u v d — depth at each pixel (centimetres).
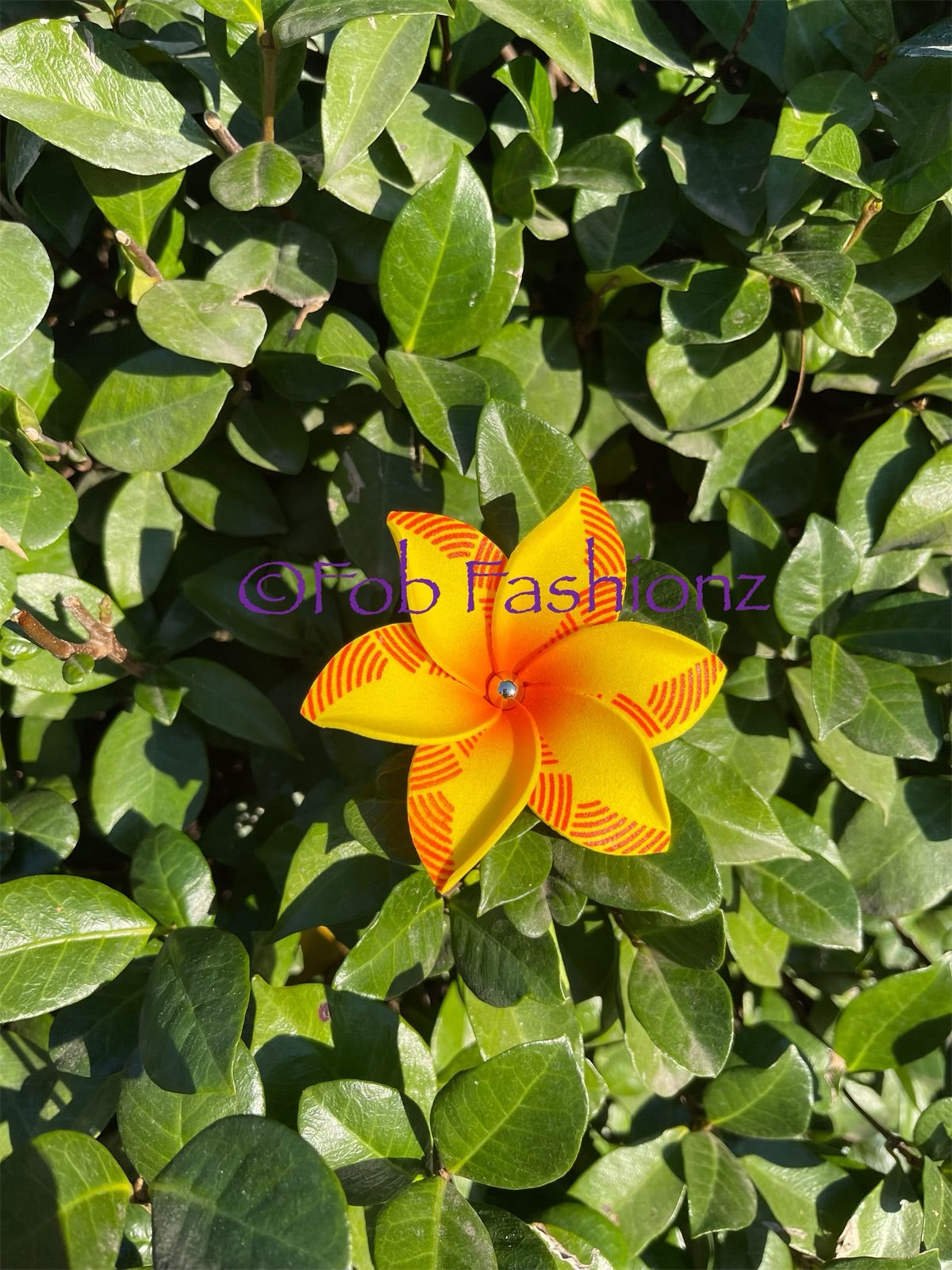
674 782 26
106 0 28
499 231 28
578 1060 26
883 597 29
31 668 26
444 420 25
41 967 24
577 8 25
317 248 27
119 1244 22
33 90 24
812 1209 28
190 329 25
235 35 25
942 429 29
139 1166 22
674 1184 28
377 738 20
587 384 31
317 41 29
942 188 26
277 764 30
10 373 27
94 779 27
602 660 22
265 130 26
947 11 31
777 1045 30
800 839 29
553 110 29
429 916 25
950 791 30
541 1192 27
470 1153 23
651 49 28
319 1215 19
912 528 29
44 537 26
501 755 22
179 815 28
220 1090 21
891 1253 27
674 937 25
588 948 30
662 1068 28
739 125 29
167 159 25
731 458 30
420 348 27
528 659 22
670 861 23
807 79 27
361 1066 25
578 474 25
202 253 28
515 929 24
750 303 28
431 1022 30
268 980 26
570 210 29
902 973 29
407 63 25
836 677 27
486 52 29
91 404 26
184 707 28
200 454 29
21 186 29
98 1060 25
